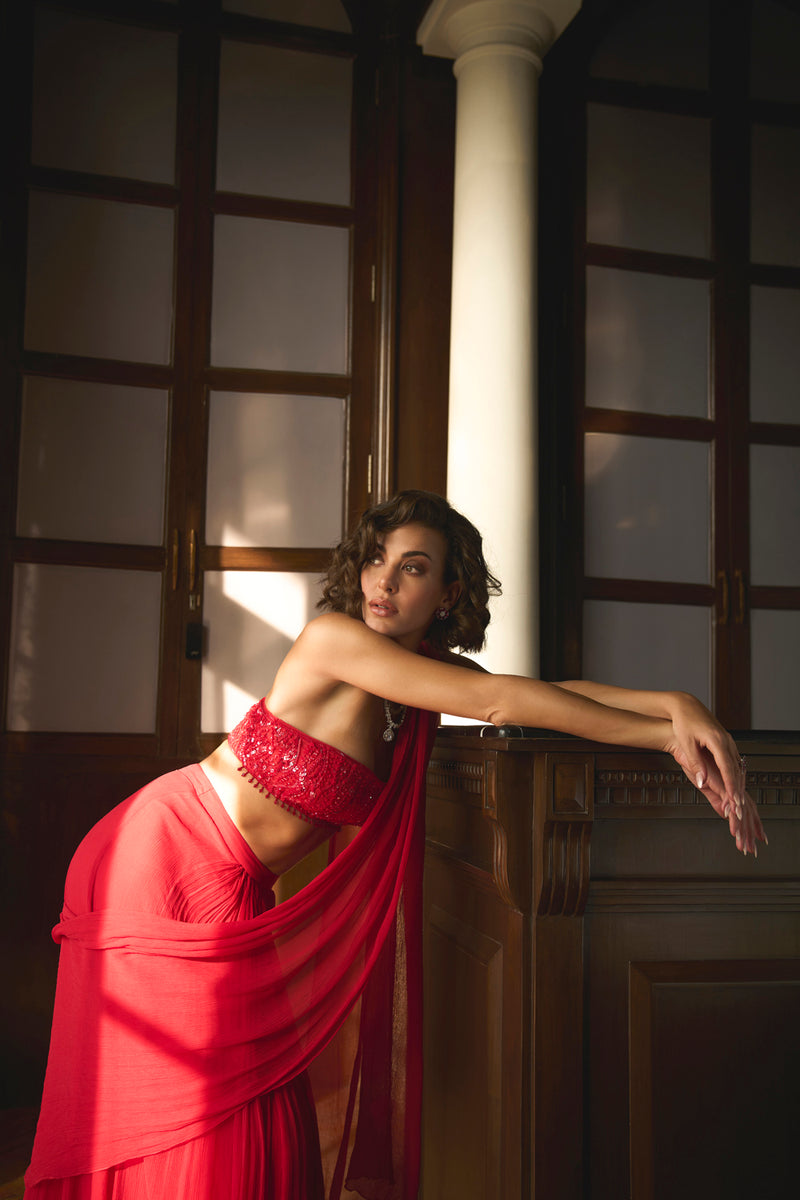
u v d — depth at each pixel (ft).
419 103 12.38
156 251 11.55
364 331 12.11
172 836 4.86
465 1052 5.44
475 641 5.50
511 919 4.82
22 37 11.19
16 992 10.19
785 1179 4.74
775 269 13.73
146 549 11.16
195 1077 4.49
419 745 5.12
